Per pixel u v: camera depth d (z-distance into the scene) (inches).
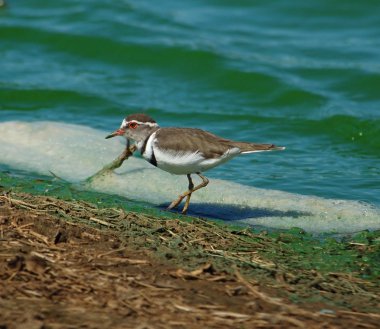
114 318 389.4
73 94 952.9
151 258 474.0
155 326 384.5
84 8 1234.0
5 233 488.4
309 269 485.7
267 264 485.7
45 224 512.1
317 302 432.5
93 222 535.5
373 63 1064.2
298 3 1285.7
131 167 709.9
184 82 1024.2
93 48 1110.4
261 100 967.6
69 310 395.5
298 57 1088.2
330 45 1139.3
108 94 967.0
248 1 1300.4
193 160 566.9
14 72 1032.2
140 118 596.1
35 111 906.1
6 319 381.1
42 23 1182.3
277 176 717.3
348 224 601.6
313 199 650.2
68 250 475.2
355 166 758.5
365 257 512.4
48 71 1044.5
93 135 795.4
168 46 1086.4
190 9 1278.3
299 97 959.6
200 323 391.2
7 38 1139.3
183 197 598.9
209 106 946.7
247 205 637.9
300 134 856.3
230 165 746.2
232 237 535.8
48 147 761.0
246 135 850.8
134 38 1128.8
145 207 607.2
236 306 413.7
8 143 773.3
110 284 427.5
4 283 421.1
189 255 483.5
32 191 629.9
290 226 593.9
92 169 714.2
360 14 1253.1
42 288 418.0
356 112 898.7
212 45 1110.4
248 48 1117.7
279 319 399.9
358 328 400.5
